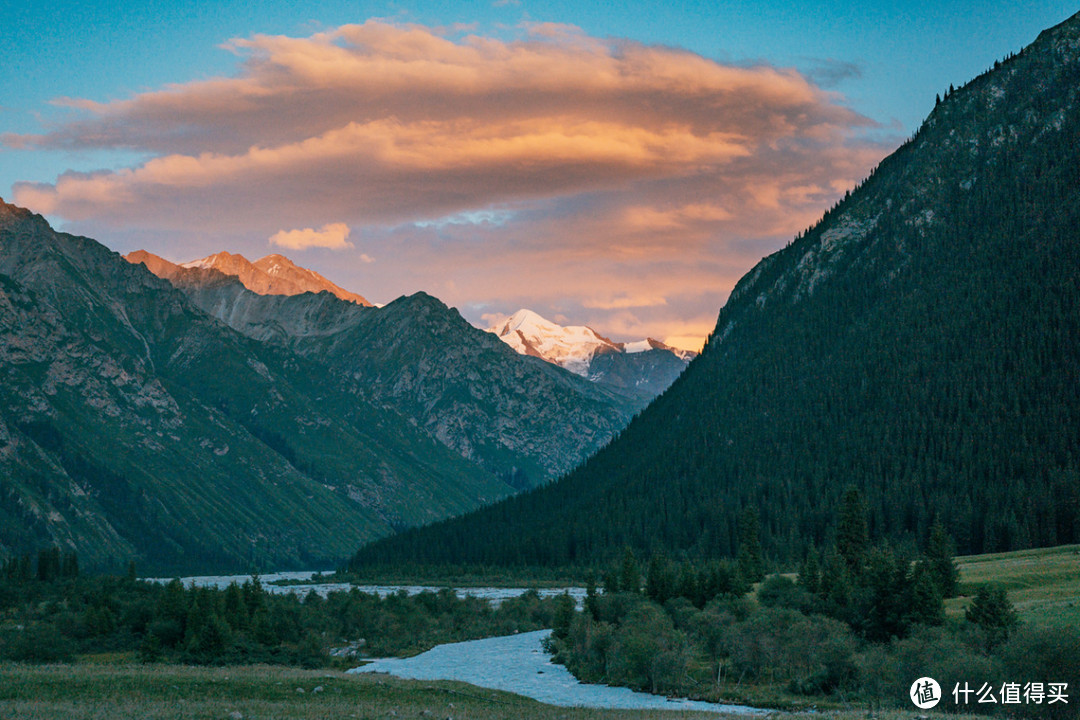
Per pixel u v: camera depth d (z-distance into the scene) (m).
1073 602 126.69
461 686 117.69
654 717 93.69
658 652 130.88
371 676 124.38
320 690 102.75
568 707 103.38
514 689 131.75
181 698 92.25
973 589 154.00
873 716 87.81
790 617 137.75
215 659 145.62
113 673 106.06
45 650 141.38
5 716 74.12
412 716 84.50
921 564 143.62
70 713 75.75
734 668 136.12
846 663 118.19
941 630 119.56
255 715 79.56
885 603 139.25
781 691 121.00
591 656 146.88
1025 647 90.75
